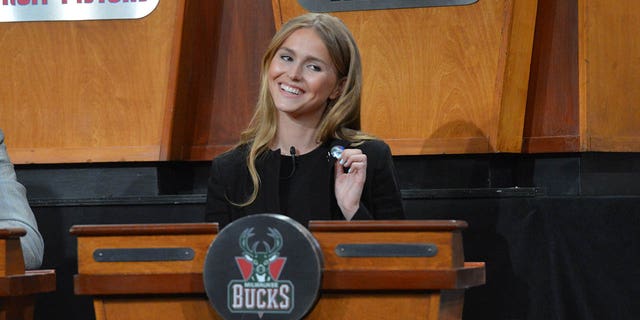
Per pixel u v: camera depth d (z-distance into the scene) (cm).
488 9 595
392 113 612
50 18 622
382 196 446
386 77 610
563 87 617
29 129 629
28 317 404
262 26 637
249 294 323
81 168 635
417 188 626
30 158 625
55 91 627
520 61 596
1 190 473
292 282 320
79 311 589
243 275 323
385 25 607
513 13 588
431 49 604
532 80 621
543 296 562
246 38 638
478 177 626
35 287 380
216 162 455
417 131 610
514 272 564
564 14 615
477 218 567
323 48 430
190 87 636
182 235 334
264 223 323
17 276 367
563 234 561
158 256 335
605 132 601
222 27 640
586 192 610
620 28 600
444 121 607
